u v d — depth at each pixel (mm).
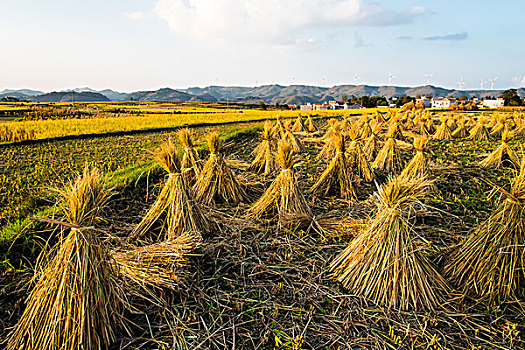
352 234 4754
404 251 3355
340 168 6828
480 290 3408
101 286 2844
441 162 10492
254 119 32656
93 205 2842
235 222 5305
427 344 2859
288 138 12414
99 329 2799
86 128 21844
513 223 3326
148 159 11500
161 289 3426
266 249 4504
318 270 3988
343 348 2836
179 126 25047
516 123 20547
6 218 5527
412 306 3283
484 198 6590
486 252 3418
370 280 3436
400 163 9367
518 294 3354
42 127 21828
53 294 2682
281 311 3289
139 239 4805
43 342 2645
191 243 4094
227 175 6508
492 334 2984
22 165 10586
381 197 3566
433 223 5344
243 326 3090
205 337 2955
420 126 19812
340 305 3348
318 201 6516
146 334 3008
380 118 24500
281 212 5359
